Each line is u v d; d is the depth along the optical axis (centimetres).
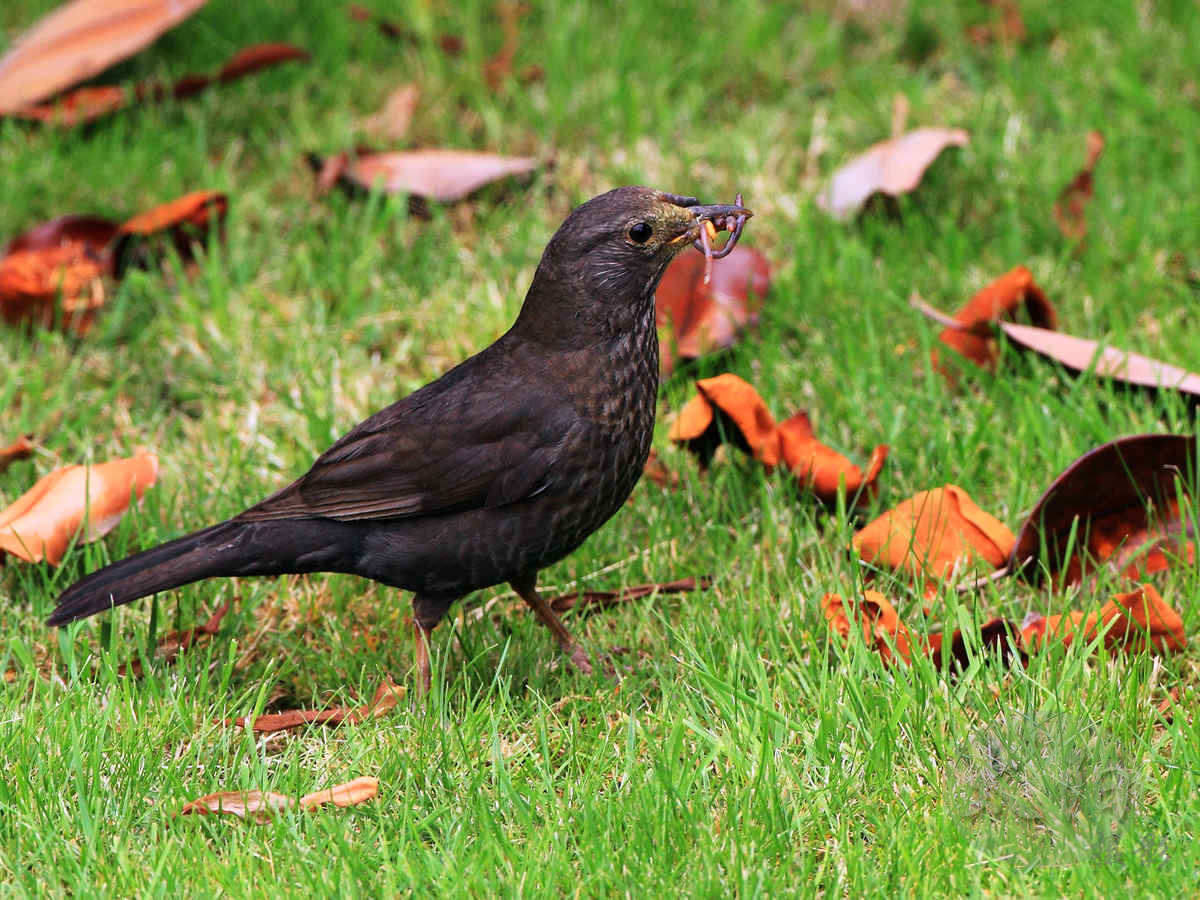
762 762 657
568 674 785
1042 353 922
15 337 1039
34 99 1201
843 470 860
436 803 670
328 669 785
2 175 1148
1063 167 1134
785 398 976
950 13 1321
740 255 1019
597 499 739
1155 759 659
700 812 638
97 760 676
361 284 1066
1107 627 727
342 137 1200
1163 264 1048
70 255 1052
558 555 750
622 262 721
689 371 991
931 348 974
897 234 1088
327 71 1291
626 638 801
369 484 723
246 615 819
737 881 602
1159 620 726
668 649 782
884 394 938
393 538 729
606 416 727
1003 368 960
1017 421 915
